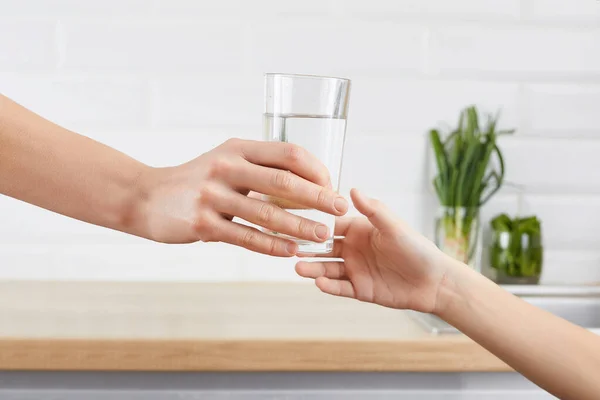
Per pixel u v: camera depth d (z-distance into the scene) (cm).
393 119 158
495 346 99
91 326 122
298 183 84
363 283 99
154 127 156
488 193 160
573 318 143
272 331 121
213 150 88
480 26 158
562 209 162
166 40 154
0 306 134
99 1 153
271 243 87
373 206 95
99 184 90
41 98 154
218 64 155
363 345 117
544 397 120
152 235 90
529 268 149
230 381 119
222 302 140
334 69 157
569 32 160
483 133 156
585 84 161
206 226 87
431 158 158
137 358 115
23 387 118
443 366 117
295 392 119
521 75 160
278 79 85
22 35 153
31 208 156
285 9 155
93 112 155
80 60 154
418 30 157
